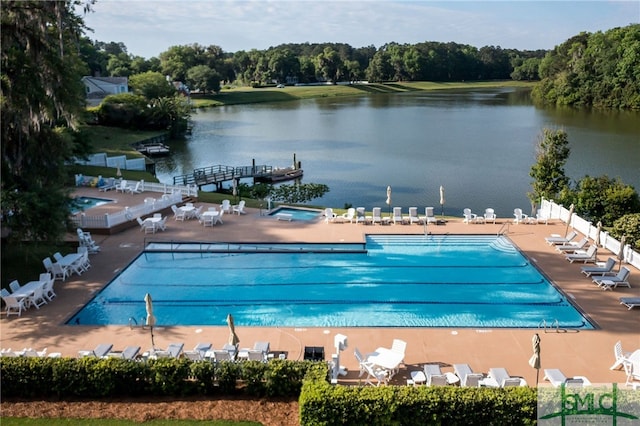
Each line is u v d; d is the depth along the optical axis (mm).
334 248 26109
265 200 36562
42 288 19375
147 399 13000
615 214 29609
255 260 24828
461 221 30109
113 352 15672
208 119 104250
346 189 45594
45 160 22375
